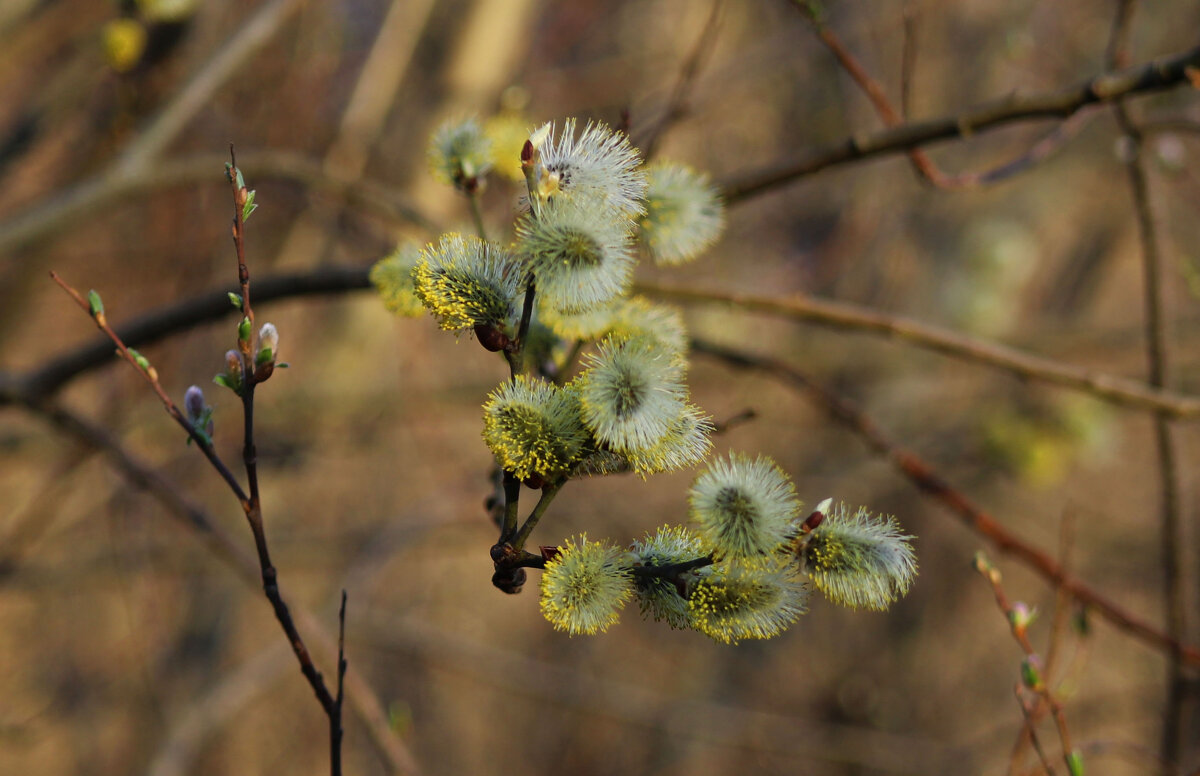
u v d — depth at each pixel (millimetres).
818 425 7465
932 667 9711
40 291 6746
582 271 1464
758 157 9273
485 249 1570
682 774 9727
